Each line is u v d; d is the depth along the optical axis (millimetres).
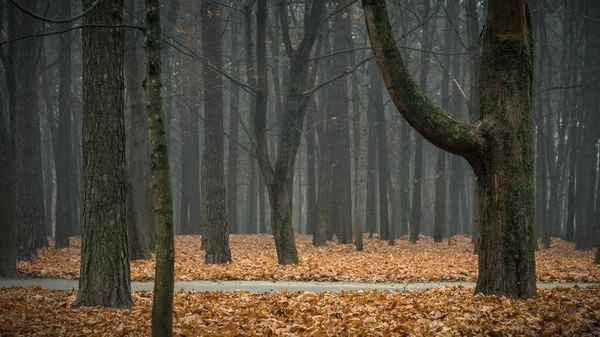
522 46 9945
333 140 29250
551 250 27078
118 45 10195
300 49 18375
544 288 11422
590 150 27609
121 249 10070
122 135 10242
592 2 28266
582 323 7965
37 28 22062
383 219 32156
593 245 25156
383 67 9711
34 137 21031
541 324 7969
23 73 21141
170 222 6602
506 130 9836
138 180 21781
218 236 18344
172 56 36688
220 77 19594
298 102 18500
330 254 22141
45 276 15281
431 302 9562
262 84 18422
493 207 9898
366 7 9688
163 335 6480
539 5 31062
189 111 36250
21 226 19703
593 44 28375
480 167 10086
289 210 18125
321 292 11680
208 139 18812
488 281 9906
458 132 9766
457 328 7668
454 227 38906
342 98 29172
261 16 18422
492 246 9883
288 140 18203
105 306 9789
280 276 14797
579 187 29812
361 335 7598
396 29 31484
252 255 21453
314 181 35000
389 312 8969
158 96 6766
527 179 9875
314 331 7711
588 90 28297
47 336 7590
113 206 10031
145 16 6832
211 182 18609
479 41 14094
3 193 14922
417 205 31641
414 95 9680
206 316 8828
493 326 7734
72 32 31844
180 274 15234
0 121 14906
